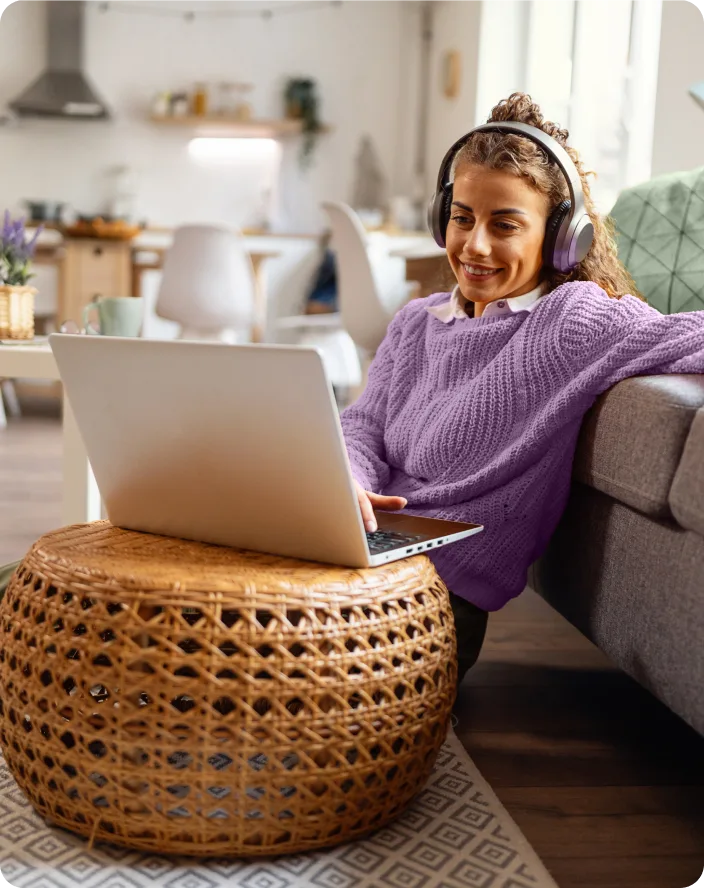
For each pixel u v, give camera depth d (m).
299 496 0.99
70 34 6.04
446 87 5.59
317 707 0.93
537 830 1.07
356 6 6.25
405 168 6.34
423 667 1.01
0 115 6.13
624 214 1.81
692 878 0.98
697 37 2.56
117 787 0.94
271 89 6.31
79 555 1.01
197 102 6.13
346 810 0.97
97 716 0.94
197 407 0.99
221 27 6.24
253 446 0.98
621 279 1.47
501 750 1.28
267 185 6.38
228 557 1.03
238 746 0.91
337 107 6.34
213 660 0.90
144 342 0.99
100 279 5.23
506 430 1.30
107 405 1.06
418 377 1.46
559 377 1.27
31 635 0.98
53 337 1.05
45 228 5.55
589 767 1.24
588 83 4.32
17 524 2.45
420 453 1.36
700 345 1.15
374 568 1.01
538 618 1.90
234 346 0.93
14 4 6.02
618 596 1.21
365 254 3.96
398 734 0.98
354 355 5.33
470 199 1.29
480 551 1.31
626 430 1.15
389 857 0.99
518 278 1.32
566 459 1.30
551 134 1.35
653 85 3.79
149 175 6.31
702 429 1.00
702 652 1.00
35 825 1.03
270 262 6.08
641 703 1.47
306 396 0.92
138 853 0.98
